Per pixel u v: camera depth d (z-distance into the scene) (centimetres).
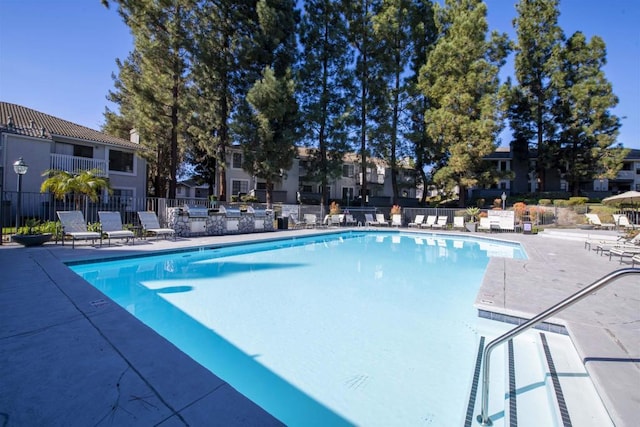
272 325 430
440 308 506
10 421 173
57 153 1681
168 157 2384
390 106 2395
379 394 277
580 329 330
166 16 1595
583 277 605
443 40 2150
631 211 1850
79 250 823
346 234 1753
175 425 172
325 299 552
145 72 1664
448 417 245
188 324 431
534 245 1153
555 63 2411
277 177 1969
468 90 2094
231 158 2641
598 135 2300
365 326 429
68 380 215
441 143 2269
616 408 190
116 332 297
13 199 1380
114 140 1892
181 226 1234
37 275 519
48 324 315
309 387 287
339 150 2244
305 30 2122
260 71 1920
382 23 2156
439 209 2158
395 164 2475
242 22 1841
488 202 2728
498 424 229
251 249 1162
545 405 243
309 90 2148
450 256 1066
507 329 407
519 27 2531
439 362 330
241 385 290
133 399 195
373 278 720
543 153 2542
